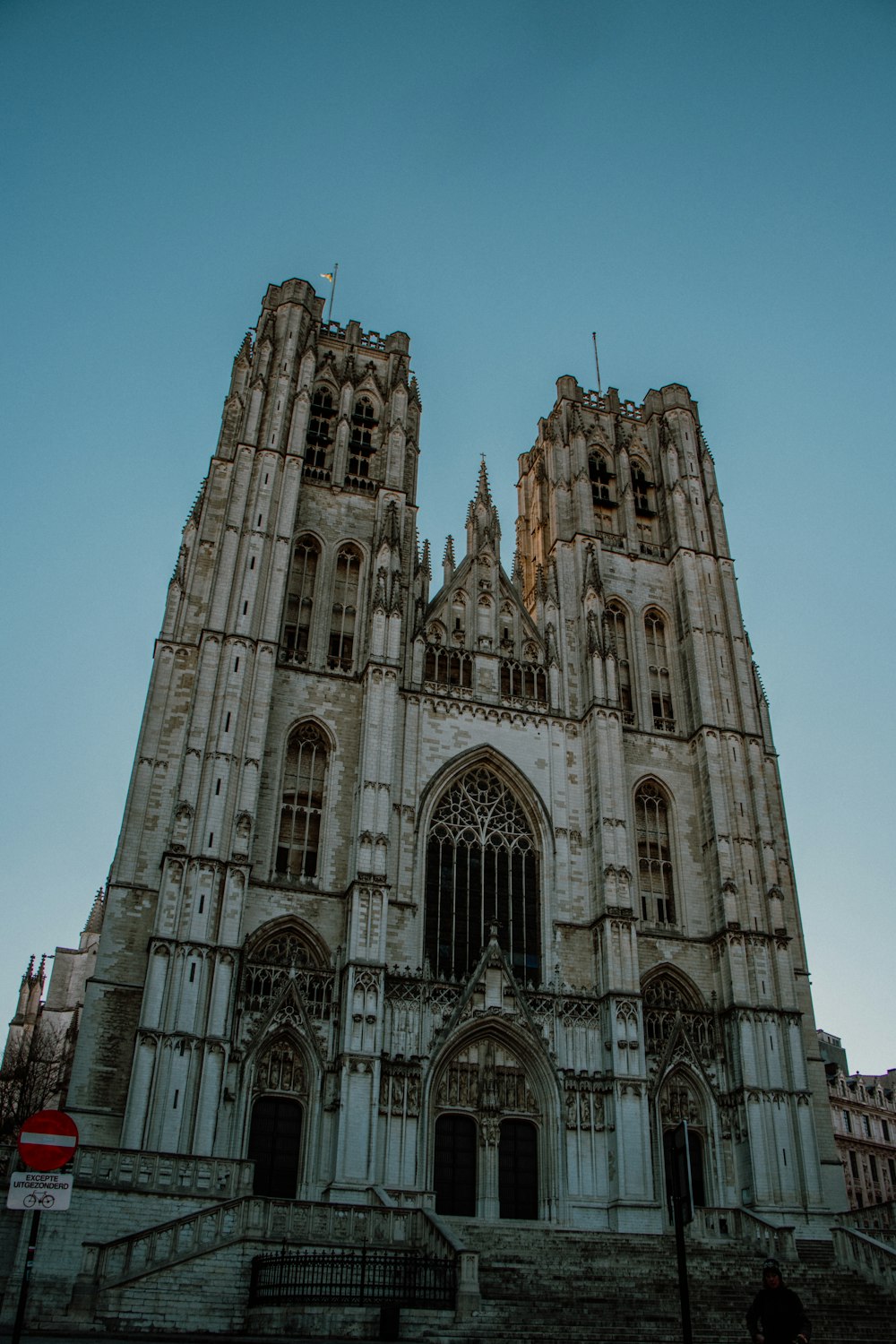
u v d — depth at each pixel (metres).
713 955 74.06
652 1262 52.78
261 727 69.19
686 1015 71.19
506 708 78.69
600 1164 63.19
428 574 83.12
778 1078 68.25
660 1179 64.44
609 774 75.81
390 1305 40.09
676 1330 44.41
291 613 78.94
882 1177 133.88
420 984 64.81
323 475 85.81
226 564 74.81
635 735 82.62
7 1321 37.66
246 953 64.12
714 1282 50.97
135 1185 44.38
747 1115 66.50
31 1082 88.12
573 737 79.44
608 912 70.19
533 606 92.12
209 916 61.38
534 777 76.75
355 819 68.62
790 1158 66.00
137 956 63.22
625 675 86.75
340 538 83.38
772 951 72.75
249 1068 59.62
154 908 64.81
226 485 82.12
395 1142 59.81
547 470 96.69
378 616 74.69
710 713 82.38
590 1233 57.53
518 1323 42.03
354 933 63.28
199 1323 39.62
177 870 62.00
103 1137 57.84
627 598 89.75
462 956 69.56
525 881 73.56
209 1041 58.06
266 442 81.38
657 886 77.56
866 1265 54.09
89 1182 43.22
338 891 68.00
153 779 69.00
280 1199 44.78
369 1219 46.09
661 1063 68.00
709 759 80.19
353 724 74.62
